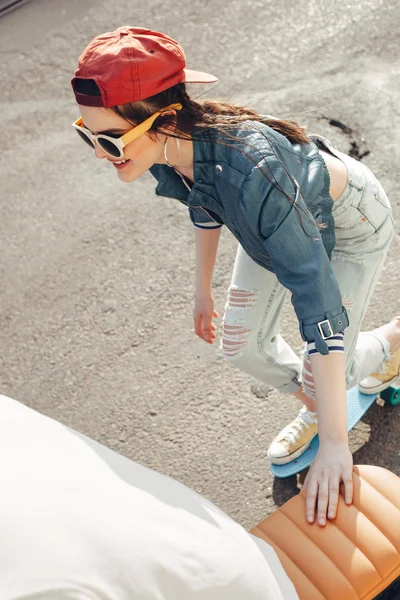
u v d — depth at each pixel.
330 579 1.64
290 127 1.85
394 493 1.75
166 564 1.26
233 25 4.74
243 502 2.75
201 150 1.77
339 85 4.12
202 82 1.74
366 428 2.79
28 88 4.88
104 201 4.02
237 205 1.76
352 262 2.16
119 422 3.12
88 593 1.11
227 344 2.35
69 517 1.19
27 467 1.27
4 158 4.47
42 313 3.63
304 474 2.73
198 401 3.08
